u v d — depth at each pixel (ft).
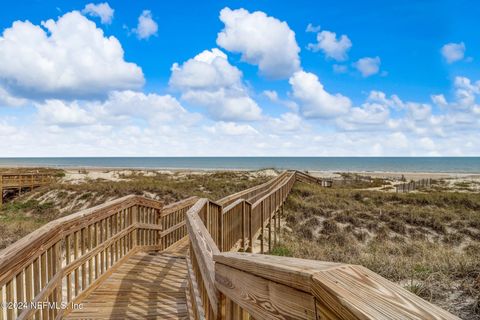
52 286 8.84
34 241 7.63
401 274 16.38
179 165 355.56
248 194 32.17
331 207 51.52
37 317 7.93
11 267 6.51
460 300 12.94
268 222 34.17
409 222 42.91
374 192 69.72
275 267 2.90
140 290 12.26
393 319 1.68
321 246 29.73
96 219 12.73
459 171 231.30
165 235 20.33
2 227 32.60
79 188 64.44
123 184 69.26
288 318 2.72
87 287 11.71
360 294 1.95
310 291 2.35
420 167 284.82
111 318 10.01
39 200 62.44
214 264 5.52
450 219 43.16
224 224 17.87
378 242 35.58
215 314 5.16
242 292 3.88
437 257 19.04
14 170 116.06
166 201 56.59
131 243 16.60
